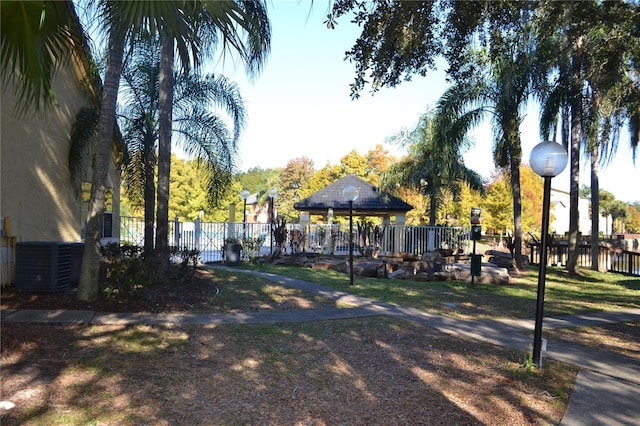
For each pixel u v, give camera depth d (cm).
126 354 578
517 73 1658
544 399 509
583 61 1522
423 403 486
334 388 516
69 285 910
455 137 1953
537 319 618
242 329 726
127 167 1338
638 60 1115
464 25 870
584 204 7356
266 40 983
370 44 873
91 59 1059
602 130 1561
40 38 457
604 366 628
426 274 1577
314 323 793
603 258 2025
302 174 5703
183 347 622
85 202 1262
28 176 952
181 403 454
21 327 643
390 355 641
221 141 1377
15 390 451
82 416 411
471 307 1037
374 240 2311
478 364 621
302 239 2291
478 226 1440
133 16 400
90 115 1128
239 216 4762
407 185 2680
